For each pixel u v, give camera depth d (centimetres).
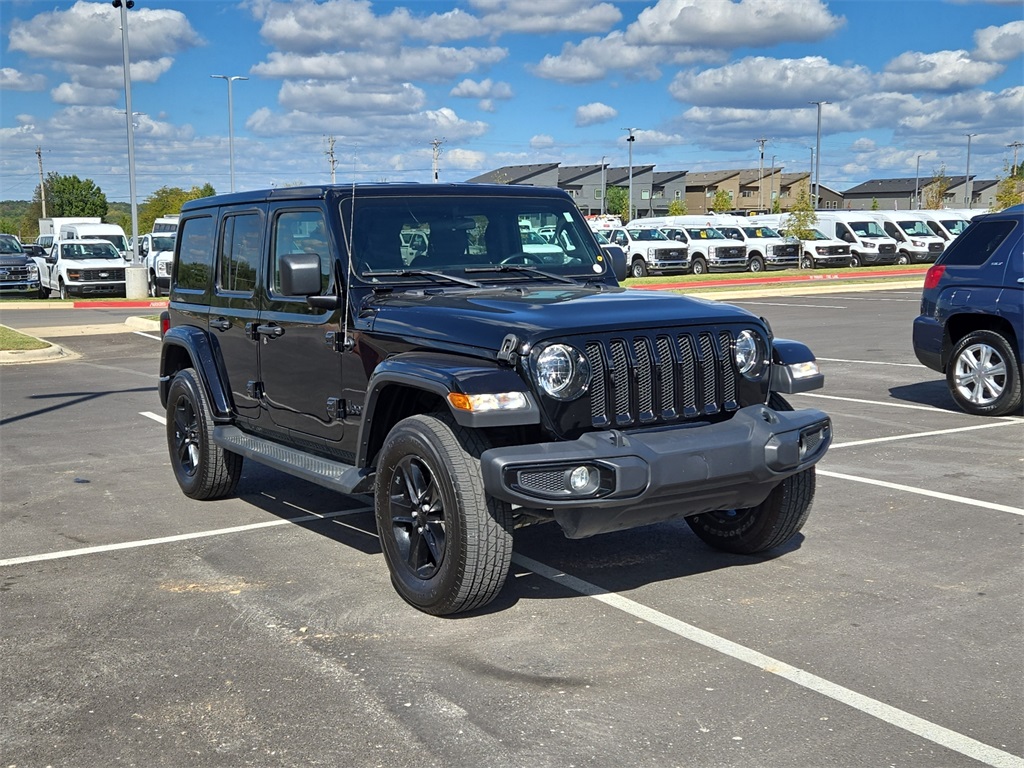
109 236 3494
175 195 8950
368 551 610
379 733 380
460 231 602
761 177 12694
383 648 460
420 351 511
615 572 561
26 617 506
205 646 466
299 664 444
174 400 755
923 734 373
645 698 405
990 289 984
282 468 605
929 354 1050
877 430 941
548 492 447
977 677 421
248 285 667
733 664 437
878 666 432
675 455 461
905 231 4497
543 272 611
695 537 625
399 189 595
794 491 548
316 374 593
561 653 451
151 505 728
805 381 525
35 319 2381
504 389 455
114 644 470
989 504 685
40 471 842
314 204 590
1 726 391
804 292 2933
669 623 485
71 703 409
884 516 661
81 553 613
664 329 494
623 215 13250
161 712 400
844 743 367
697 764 354
